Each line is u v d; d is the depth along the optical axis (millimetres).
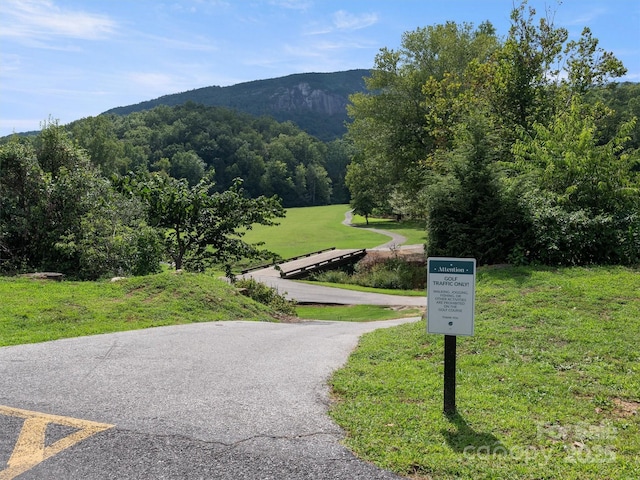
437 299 5168
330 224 80562
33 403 5574
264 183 133750
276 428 4957
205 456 4387
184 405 5555
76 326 10008
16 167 17719
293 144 158875
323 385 6316
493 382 6223
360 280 34062
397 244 53688
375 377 6594
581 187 13500
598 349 7156
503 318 8875
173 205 18969
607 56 24641
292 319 15844
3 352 7719
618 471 4137
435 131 29266
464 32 40625
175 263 19969
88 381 6344
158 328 10250
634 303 9125
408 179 39312
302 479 4023
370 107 41156
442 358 7383
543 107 22578
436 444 4613
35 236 17359
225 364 7293
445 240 14375
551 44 23375
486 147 14047
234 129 159125
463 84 32469
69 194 17375
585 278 10820
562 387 6004
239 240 20531
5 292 12227
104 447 4547
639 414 5285
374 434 4824
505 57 23484
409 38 40438
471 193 13695
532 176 13750
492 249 13203
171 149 133500
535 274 11398
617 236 12242
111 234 16547
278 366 7215
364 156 49469
